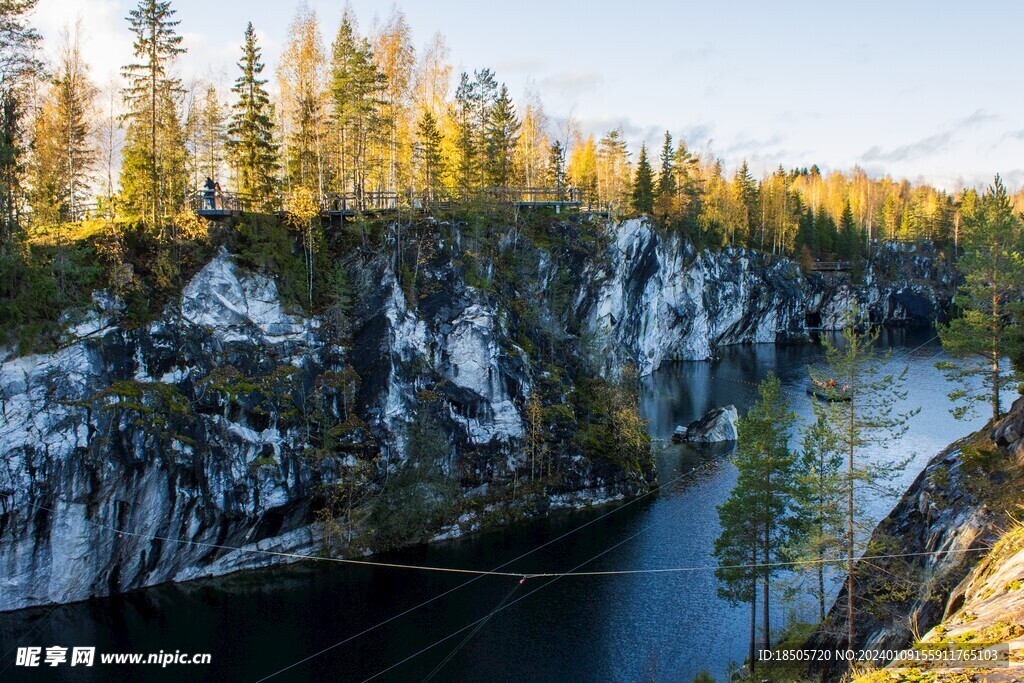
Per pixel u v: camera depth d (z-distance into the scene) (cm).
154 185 4912
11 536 3934
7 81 4453
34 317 4156
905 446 6231
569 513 5588
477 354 5672
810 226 16050
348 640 3831
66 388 4131
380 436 5062
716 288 12850
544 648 3738
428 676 3512
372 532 4947
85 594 4203
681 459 6731
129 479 4197
